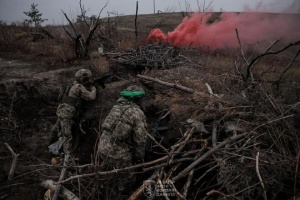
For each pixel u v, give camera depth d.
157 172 2.79
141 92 3.07
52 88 5.28
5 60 7.04
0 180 3.33
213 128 3.21
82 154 3.92
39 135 4.48
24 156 3.88
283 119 3.01
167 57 5.97
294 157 2.76
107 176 2.78
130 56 6.07
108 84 4.82
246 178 2.52
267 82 4.25
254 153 2.67
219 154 2.86
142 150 2.90
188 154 2.92
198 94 3.73
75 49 6.85
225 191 2.71
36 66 6.44
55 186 2.87
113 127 2.86
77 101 3.89
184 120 3.64
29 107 4.97
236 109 3.42
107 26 9.78
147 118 4.09
